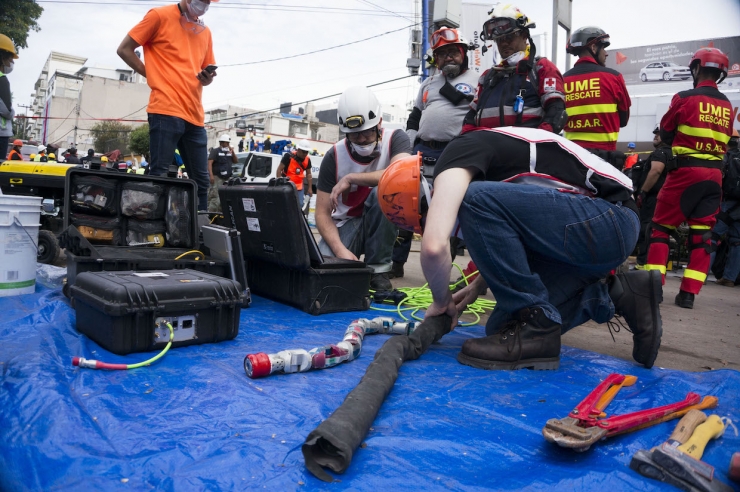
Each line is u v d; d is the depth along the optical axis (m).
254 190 3.33
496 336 2.25
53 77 92.25
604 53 4.47
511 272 2.17
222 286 2.39
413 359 2.28
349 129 3.51
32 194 5.29
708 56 4.48
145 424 1.49
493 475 1.31
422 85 4.53
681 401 1.75
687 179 4.55
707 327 3.88
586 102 4.27
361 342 2.36
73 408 1.53
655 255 4.79
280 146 19.03
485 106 3.36
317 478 1.25
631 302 2.31
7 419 1.48
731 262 7.00
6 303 2.91
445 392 1.88
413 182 2.19
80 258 2.74
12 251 3.12
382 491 1.21
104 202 3.23
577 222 2.10
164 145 4.02
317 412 1.63
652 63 18.44
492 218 2.12
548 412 1.72
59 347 2.13
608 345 3.01
